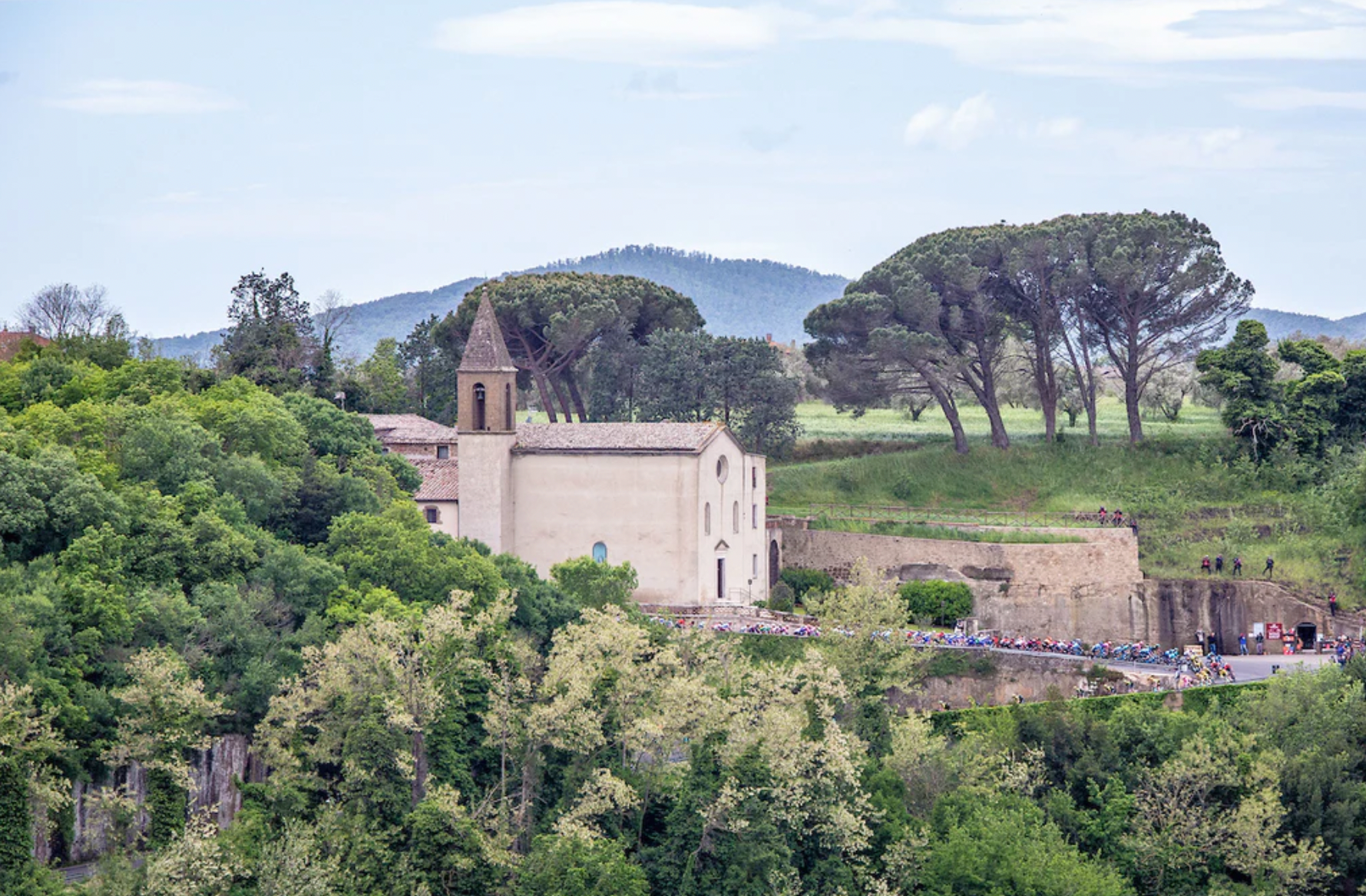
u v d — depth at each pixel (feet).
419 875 436.35
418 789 466.29
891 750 528.22
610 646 504.84
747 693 510.58
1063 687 598.75
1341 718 553.23
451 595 503.61
